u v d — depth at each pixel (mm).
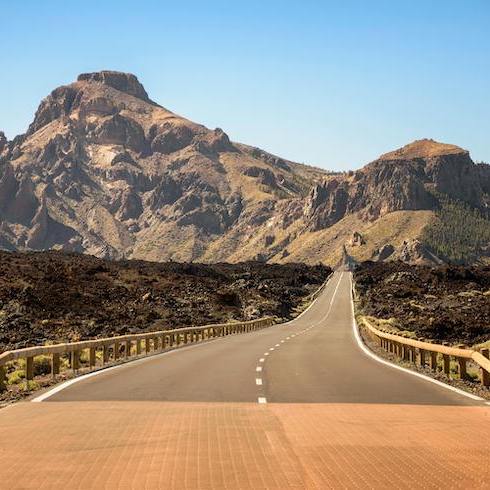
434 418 15172
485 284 117688
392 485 9477
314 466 10555
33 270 87125
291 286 153875
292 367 28391
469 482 9641
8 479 9820
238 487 9375
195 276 119625
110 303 82250
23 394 19984
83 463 10766
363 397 18875
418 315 82375
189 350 40625
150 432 13297
